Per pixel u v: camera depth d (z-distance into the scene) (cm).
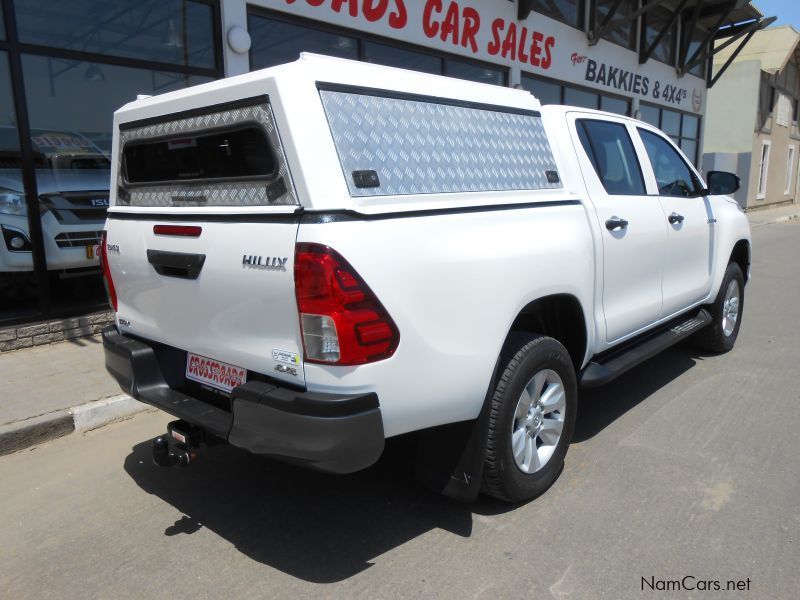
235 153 263
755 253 1270
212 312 268
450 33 901
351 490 338
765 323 683
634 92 1442
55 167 566
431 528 301
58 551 290
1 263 541
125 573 272
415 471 300
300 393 235
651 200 421
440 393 257
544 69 1115
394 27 818
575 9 1182
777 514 305
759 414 429
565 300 337
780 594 250
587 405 450
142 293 307
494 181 297
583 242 336
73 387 460
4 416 409
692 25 1570
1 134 533
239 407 247
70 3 552
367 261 229
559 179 341
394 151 253
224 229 253
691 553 276
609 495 325
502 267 277
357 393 231
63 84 560
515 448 303
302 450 230
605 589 254
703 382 494
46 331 560
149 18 602
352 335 227
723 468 353
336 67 244
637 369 528
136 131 312
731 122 2286
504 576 263
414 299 243
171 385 314
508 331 286
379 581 262
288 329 238
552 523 301
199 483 352
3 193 537
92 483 353
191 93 275
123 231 313
